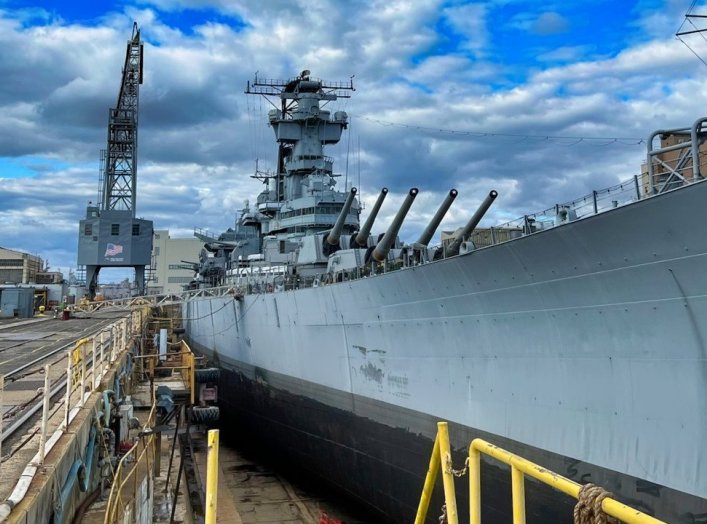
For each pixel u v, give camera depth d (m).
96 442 7.35
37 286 41.19
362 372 11.89
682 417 5.91
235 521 12.47
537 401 7.70
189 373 15.34
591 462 6.91
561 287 7.07
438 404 9.66
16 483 4.42
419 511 3.75
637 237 5.91
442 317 9.38
